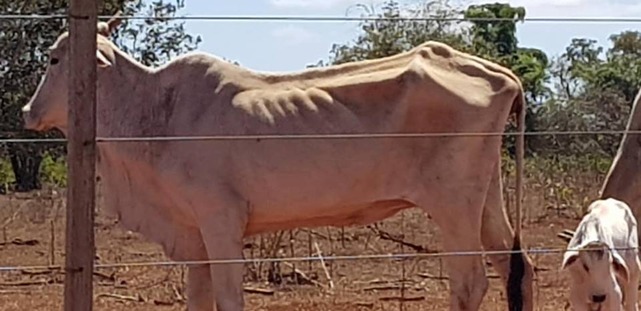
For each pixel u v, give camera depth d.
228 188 7.39
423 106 7.48
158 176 7.52
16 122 20.39
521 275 7.70
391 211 7.77
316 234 13.91
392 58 7.78
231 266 7.38
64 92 7.71
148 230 7.75
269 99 7.51
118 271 12.12
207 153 7.38
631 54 36.25
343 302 10.36
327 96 7.55
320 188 7.47
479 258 7.59
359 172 7.48
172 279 11.59
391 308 10.00
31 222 16.72
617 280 7.23
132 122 7.57
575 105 28.62
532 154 26.64
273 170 7.40
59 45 7.73
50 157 23.11
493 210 7.86
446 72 7.59
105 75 7.68
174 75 7.63
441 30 19.84
